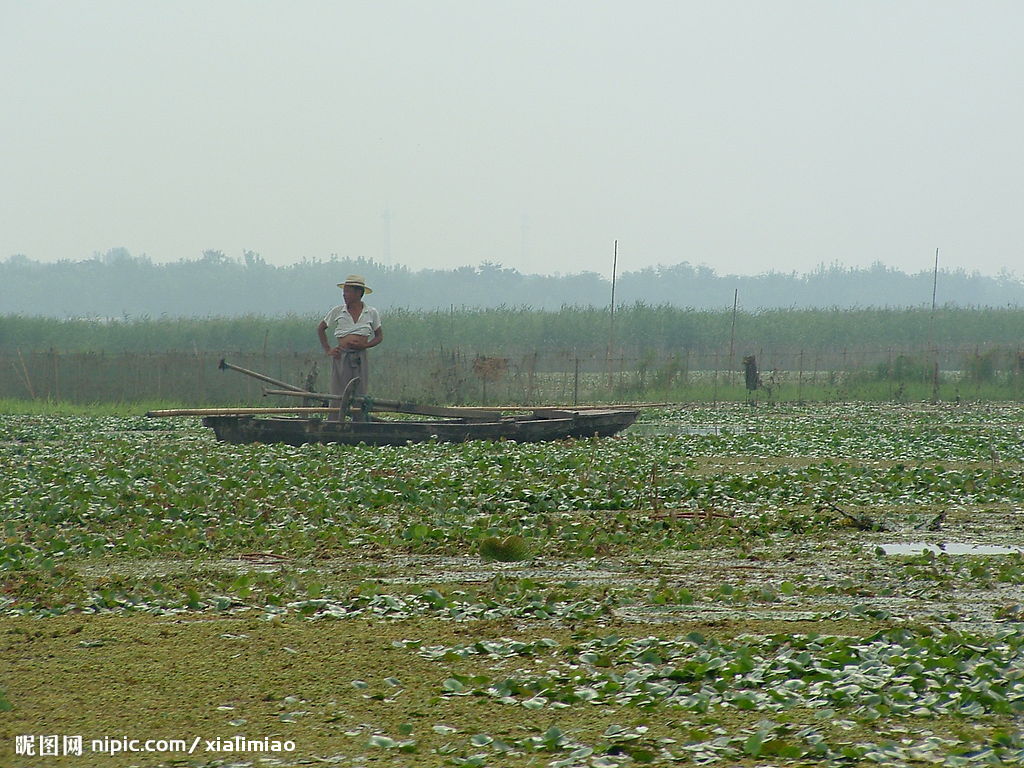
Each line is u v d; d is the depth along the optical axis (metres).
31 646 17.86
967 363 92.94
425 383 78.75
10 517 29.58
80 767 13.20
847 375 90.94
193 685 16.00
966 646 17.03
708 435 53.16
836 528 29.00
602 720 14.58
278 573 23.16
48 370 78.75
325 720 14.68
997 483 35.81
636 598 21.08
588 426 51.78
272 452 43.28
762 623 19.27
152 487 33.41
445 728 14.31
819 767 13.01
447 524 28.48
